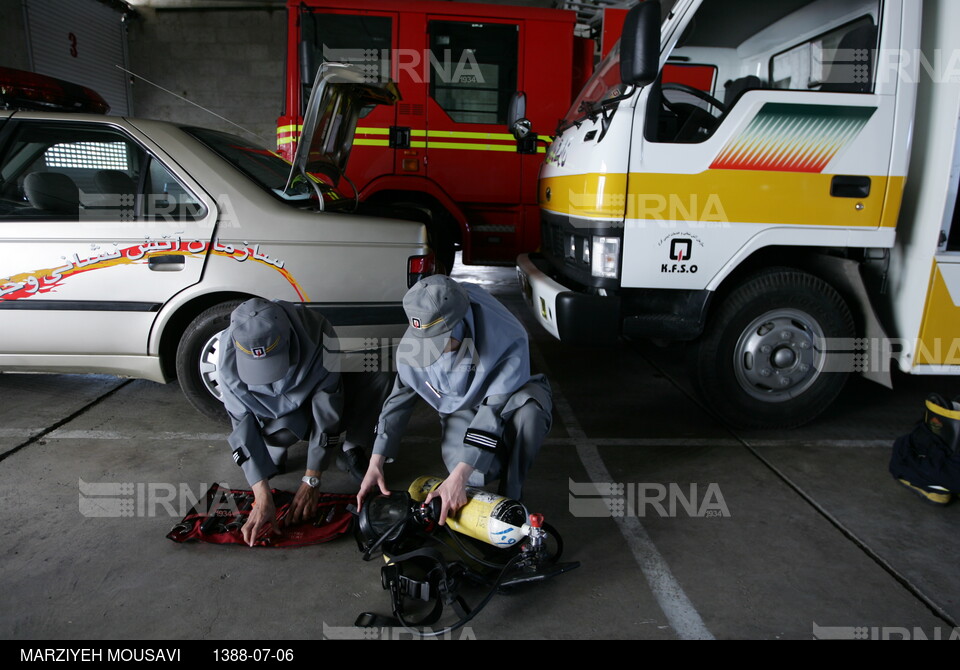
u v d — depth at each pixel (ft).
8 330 9.30
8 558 6.80
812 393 10.28
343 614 6.14
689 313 9.67
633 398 12.14
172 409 11.00
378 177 17.92
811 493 8.60
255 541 7.06
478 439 6.66
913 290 9.71
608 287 9.45
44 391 11.66
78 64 31.45
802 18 10.84
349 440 8.59
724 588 6.63
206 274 9.23
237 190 9.33
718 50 12.47
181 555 6.98
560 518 7.93
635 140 9.03
